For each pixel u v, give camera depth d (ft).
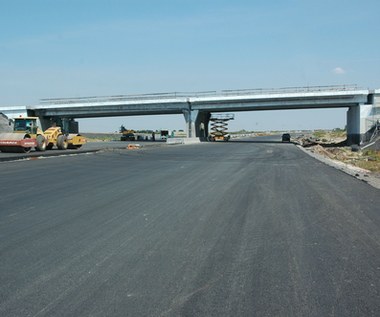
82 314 14.30
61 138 114.93
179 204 34.27
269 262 19.80
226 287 16.71
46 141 107.24
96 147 144.05
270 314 14.34
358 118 205.26
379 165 95.81
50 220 28.14
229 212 31.17
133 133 274.77
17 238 23.72
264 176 55.01
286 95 210.18
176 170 62.49
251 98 215.31
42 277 17.75
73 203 34.37
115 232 25.13
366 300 15.49
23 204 33.78
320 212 31.40
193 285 16.90
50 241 23.15
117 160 81.71
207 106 226.99
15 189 41.78
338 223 27.86
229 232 25.31
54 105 233.14
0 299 15.52
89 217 29.14
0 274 18.12
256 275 18.07
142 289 16.48
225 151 120.47
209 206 33.47
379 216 30.14
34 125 100.58
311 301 15.39
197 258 20.34
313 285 16.94
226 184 46.70
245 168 66.44
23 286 16.78
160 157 92.02
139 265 19.27
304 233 25.25
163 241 23.25
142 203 34.60
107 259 20.11
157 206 33.32
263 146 163.02
